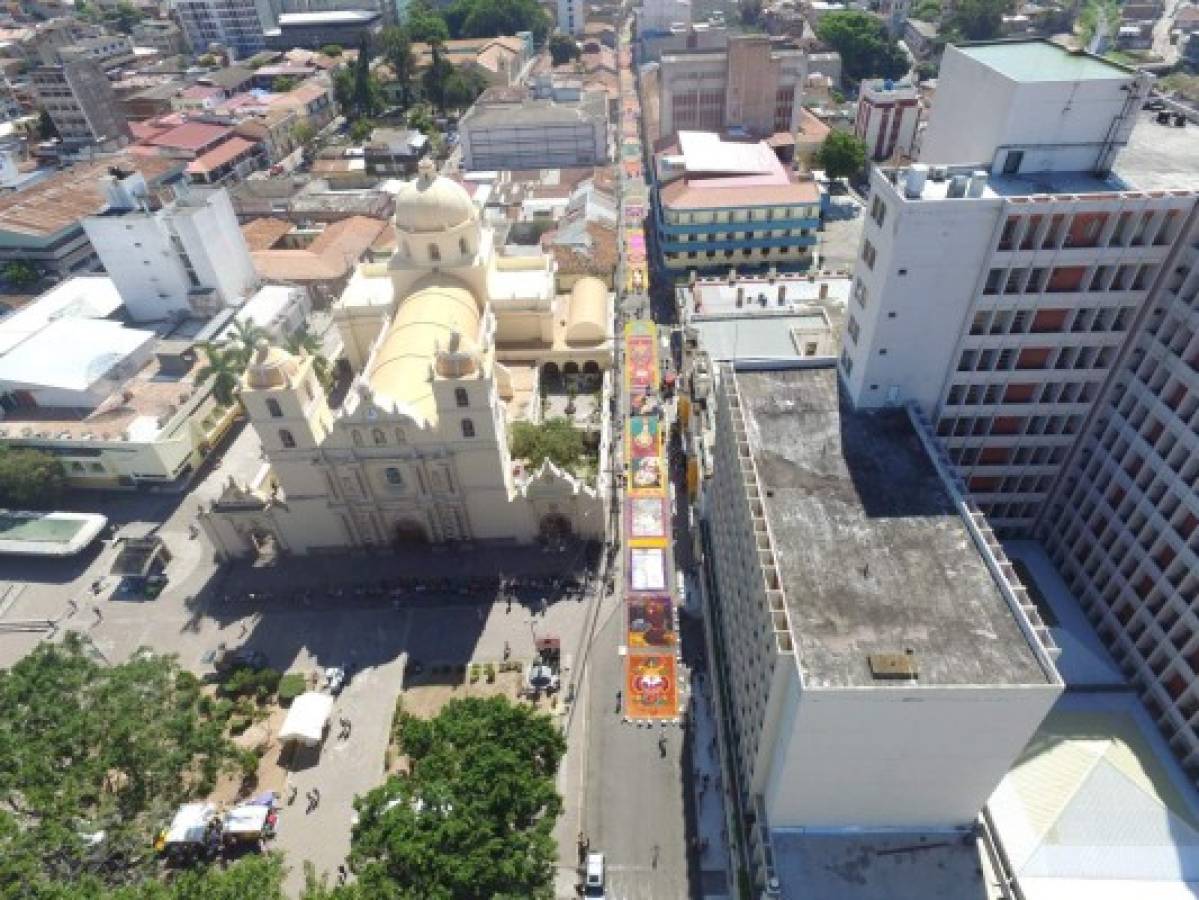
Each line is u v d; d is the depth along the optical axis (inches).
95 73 7519.7
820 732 1766.7
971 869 2038.6
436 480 3435.0
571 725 2910.9
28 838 1943.9
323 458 3329.2
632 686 3031.5
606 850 2551.7
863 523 2100.1
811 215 5418.3
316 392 3400.6
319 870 2549.2
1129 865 2113.7
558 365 4630.9
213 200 4825.3
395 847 2025.1
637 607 3348.9
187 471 4190.5
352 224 5959.6
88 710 2311.8
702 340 3624.5
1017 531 3009.4
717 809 2637.8
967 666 1728.6
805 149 6766.7
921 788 1957.4
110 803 2225.6
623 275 5693.9
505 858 2057.1
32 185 6530.5
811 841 2100.1
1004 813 2217.0
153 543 3671.3
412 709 3009.4
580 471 3855.8
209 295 4872.0
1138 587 2496.3
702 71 6451.8
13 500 3882.9
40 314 4884.4
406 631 3309.5
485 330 3846.0
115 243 4655.5
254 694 3095.5
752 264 5634.8
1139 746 2363.4
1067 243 2223.2
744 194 5442.9
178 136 7273.6
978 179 2139.5
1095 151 2388.0
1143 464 2434.8
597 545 3646.7
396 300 4237.2
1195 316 2180.1
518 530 3654.0
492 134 7273.6
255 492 3535.9
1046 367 2480.3
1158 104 2901.1
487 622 3324.3
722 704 2711.6
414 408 3324.3
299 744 2910.9
